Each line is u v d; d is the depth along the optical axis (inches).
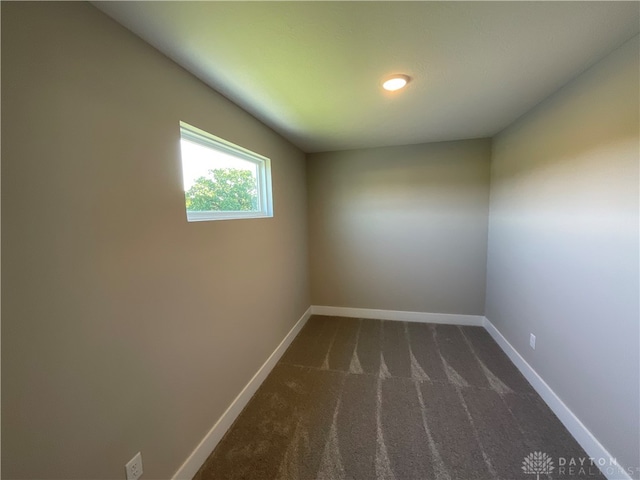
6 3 28.5
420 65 54.6
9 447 29.3
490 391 78.4
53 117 32.4
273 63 52.4
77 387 35.2
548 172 71.8
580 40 47.1
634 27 43.4
